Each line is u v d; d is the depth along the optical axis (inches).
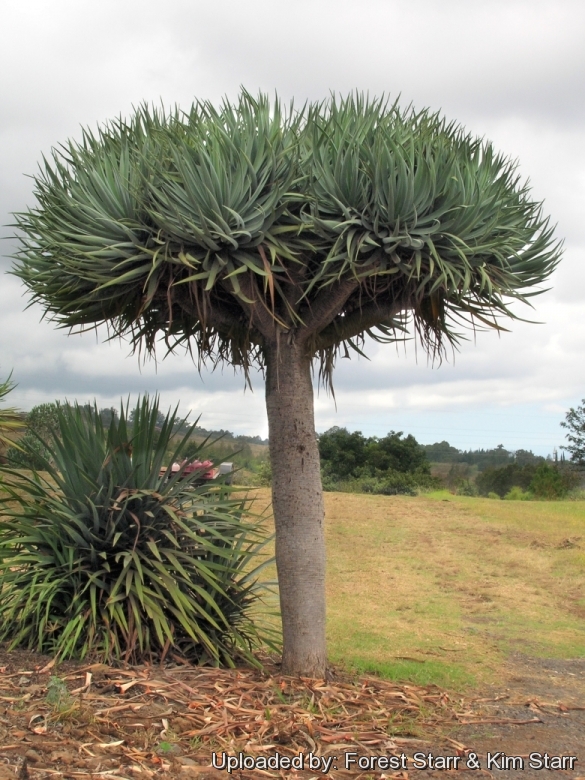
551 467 1397.6
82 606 194.5
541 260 204.1
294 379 201.3
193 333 221.6
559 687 235.1
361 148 180.1
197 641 197.2
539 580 452.1
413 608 368.5
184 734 149.9
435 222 180.2
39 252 194.9
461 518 743.7
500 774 150.1
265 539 238.4
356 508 803.4
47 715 147.1
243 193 173.2
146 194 175.8
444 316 211.8
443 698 203.8
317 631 199.5
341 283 187.6
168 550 207.6
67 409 223.9
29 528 204.5
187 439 225.8
